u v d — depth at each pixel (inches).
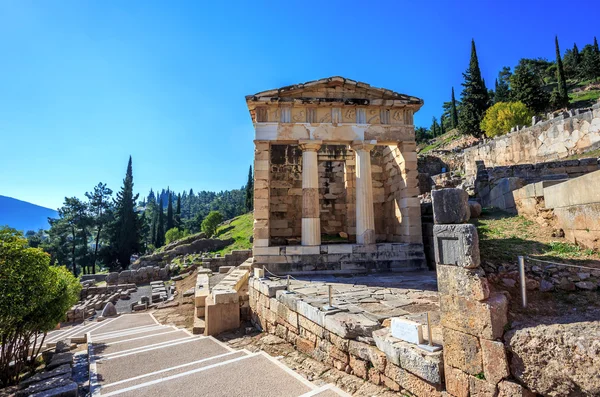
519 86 2165.4
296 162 808.3
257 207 607.2
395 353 210.2
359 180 637.3
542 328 160.9
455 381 179.9
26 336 381.1
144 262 1533.0
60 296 404.5
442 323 191.2
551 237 376.5
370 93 659.4
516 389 158.6
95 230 2448.3
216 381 251.1
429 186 1165.7
